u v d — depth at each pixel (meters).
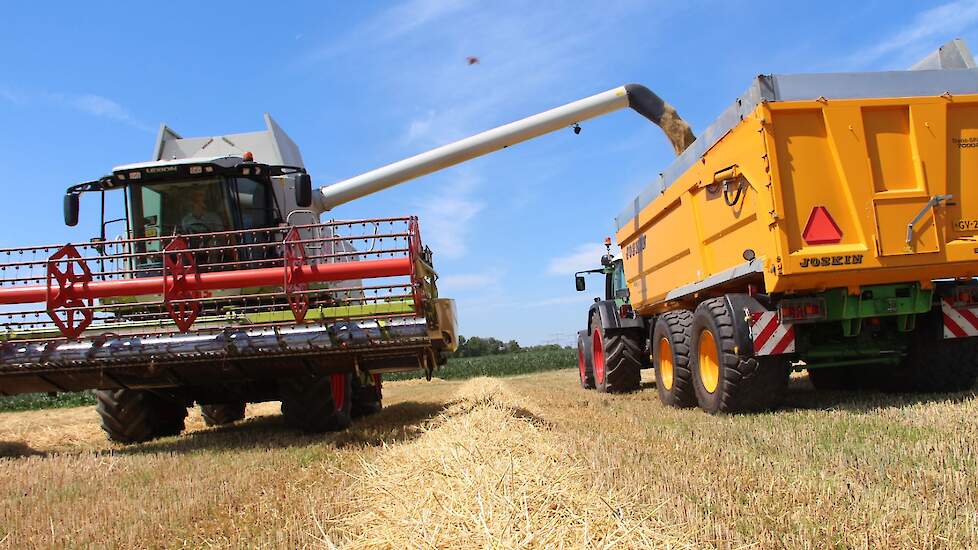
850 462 3.80
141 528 3.35
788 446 4.43
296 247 6.22
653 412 7.29
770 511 3.02
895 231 5.77
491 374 32.16
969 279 6.45
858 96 5.91
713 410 6.64
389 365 6.37
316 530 3.13
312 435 6.62
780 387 6.23
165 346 5.94
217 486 4.25
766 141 5.75
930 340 6.49
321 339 5.86
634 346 10.35
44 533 3.39
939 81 6.04
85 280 6.27
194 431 8.91
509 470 3.51
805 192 5.76
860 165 5.81
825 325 6.68
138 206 7.46
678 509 3.02
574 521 2.79
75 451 6.64
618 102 11.30
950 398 6.25
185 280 6.08
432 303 5.94
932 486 3.26
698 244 7.28
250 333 5.93
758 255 5.99
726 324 6.32
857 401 6.53
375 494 3.64
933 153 5.90
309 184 7.42
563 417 7.11
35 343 6.09
